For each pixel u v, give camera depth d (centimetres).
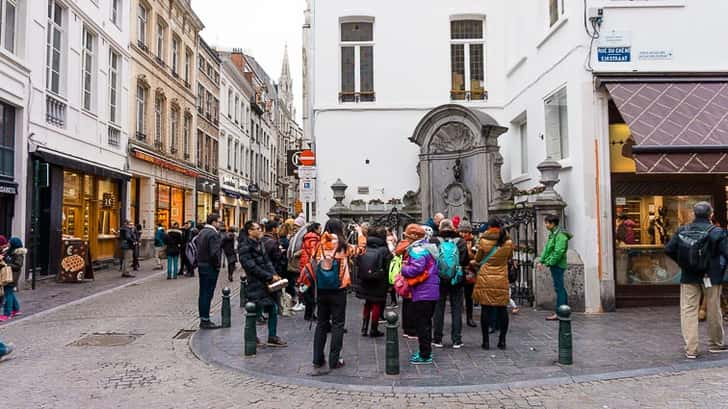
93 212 1875
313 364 639
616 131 1003
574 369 604
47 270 1529
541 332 796
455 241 721
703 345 700
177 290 1352
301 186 1282
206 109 3244
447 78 1459
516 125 1381
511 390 545
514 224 1048
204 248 862
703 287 671
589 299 945
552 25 1145
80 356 706
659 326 821
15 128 1376
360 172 1445
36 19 1446
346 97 1470
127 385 581
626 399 507
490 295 690
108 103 1947
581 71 983
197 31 3031
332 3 1473
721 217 1005
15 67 1339
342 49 1491
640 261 1002
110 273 1770
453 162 1329
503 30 1459
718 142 868
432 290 648
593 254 954
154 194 2408
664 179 1007
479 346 723
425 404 511
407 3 1473
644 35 991
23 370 639
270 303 739
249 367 642
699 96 952
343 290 634
